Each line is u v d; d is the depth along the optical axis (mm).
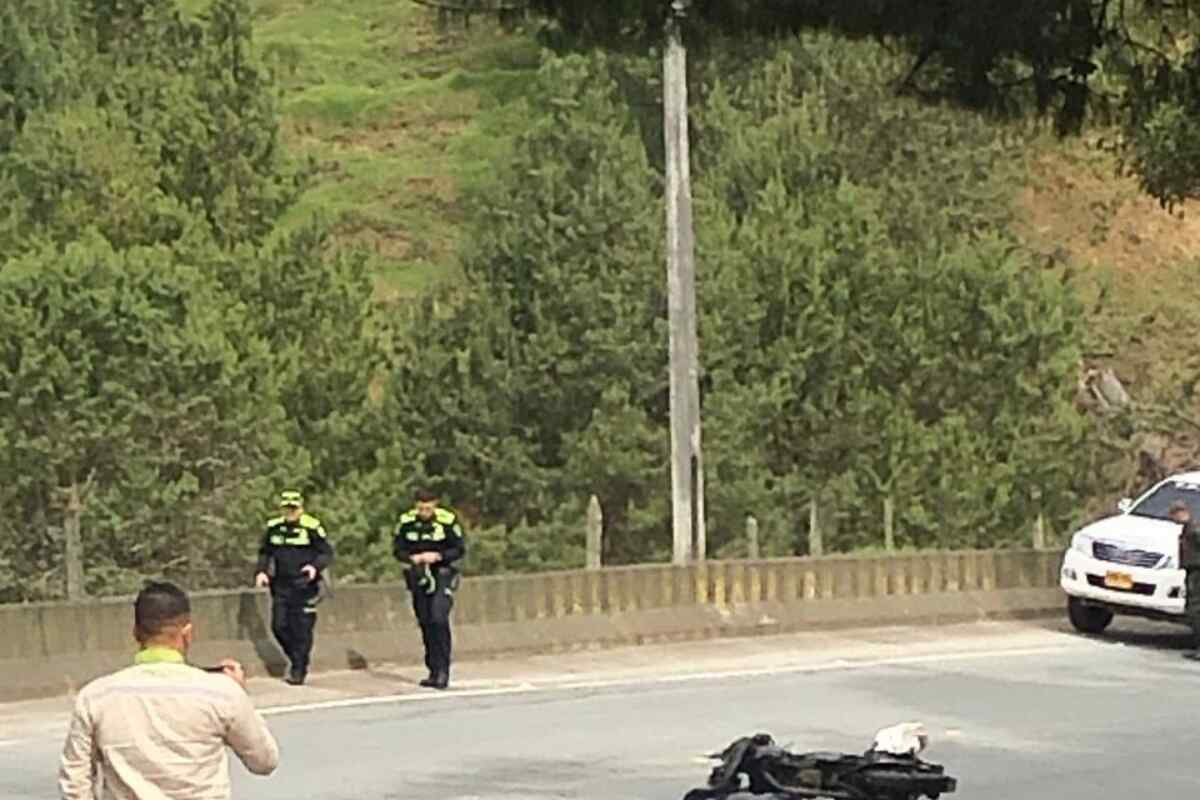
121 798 17922
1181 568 64938
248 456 90125
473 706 48312
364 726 44688
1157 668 58625
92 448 86812
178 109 108875
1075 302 109500
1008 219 127125
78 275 87625
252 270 100125
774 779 22641
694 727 44844
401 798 35500
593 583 61719
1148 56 22141
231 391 89375
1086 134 25156
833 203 107500
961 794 36594
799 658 59812
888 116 119938
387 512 96375
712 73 119750
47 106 114812
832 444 102438
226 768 18406
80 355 86938
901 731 22625
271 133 111438
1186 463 118562
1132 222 148000
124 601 51031
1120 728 45781
